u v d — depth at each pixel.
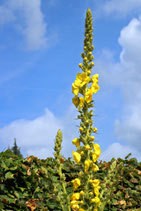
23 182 1.74
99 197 1.55
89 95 1.49
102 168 1.93
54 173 1.86
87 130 1.48
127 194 1.90
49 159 1.92
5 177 1.69
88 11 1.58
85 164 1.46
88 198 1.46
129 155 2.03
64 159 1.96
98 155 1.48
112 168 1.59
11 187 1.70
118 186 1.90
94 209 1.48
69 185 1.86
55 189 1.55
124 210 1.85
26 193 1.73
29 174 1.77
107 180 1.57
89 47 1.56
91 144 1.48
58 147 1.53
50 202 1.75
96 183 1.48
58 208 1.74
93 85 1.50
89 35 1.57
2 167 1.71
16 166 1.73
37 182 1.77
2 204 1.64
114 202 1.85
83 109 1.50
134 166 2.00
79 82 1.50
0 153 1.76
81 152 1.47
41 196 1.76
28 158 1.83
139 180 1.95
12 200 1.67
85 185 1.47
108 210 1.84
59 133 1.53
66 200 1.51
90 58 1.55
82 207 1.47
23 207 1.70
